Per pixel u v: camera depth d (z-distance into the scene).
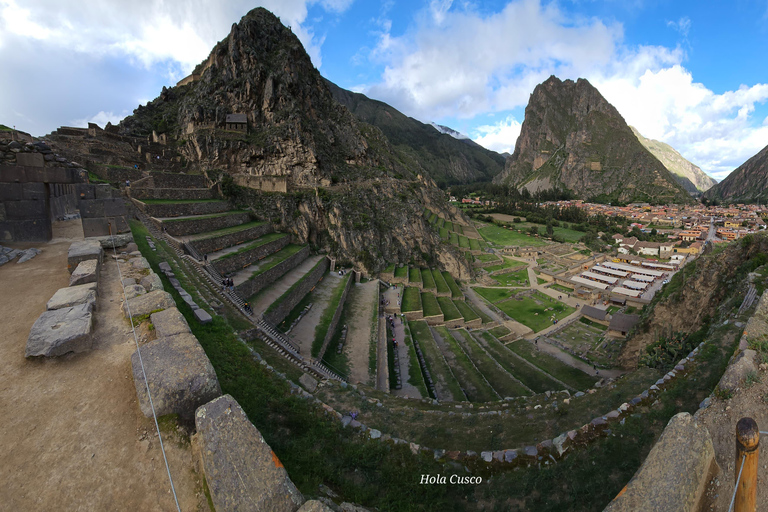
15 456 7.25
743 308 21.11
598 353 48.28
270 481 6.64
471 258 98.19
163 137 65.75
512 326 59.75
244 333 23.39
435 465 12.99
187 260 30.83
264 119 72.50
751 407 11.36
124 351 10.64
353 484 11.23
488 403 21.77
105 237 20.94
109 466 7.29
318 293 46.03
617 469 12.53
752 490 5.96
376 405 19.08
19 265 16.84
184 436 8.16
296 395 15.03
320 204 63.91
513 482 12.55
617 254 114.19
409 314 49.12
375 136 128.25
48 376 9.39
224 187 55.25
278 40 87.69
